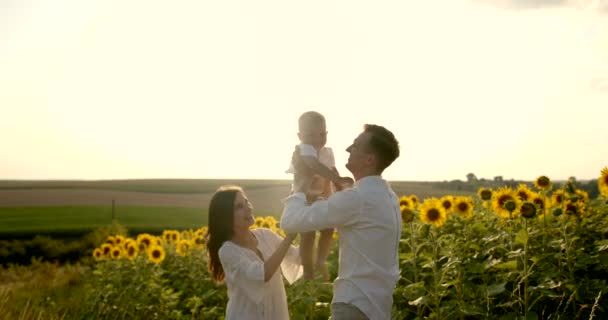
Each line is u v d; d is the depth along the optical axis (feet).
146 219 135.03
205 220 132.67
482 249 22.44
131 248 34.01
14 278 57.52
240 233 15.57
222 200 15.53
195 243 36.19
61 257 79.36
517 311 18.95
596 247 20.58
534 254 20.76
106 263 35.58
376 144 13.60
